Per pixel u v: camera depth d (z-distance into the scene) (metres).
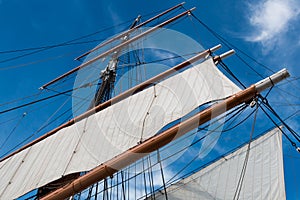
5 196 12.99
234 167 16.25
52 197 10.41
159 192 15.10
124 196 12.20
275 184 14.20
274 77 9.86
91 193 13.02
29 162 14.38
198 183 16.08
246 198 14.47
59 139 14.78
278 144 15.91
